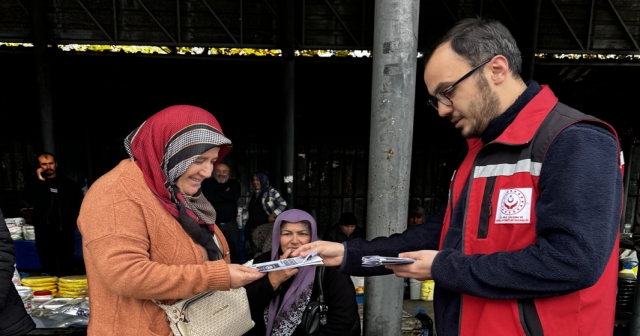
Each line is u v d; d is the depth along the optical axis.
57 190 4.84
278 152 7.20
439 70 0.92
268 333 1.84
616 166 0.76
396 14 1.85
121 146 7.52
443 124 7.98
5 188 7.36
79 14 5.85
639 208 8.83
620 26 6.36
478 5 6.29
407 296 5.05
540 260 0.75
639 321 2.52
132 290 1.03
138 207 1.09
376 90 1.95
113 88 6.99
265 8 6.11
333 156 8.04
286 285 1.89
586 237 0.71
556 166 0.76
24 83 6.88
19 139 7.27
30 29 5.86
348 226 4.81
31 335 2.38
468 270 0.84
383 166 1.96
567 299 0.79
